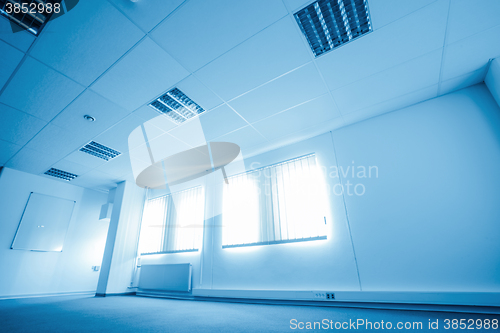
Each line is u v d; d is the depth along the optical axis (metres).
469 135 2.87
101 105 3.12
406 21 2.16
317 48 2.51
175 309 3.03
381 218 3.10
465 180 2.75
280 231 3.73
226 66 2.60
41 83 2.75
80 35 2.20
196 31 2.20
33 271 4.84
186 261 4.64
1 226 4.61
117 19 2.07
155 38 2.25
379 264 2.95
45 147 4.12
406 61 2.61
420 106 3.28
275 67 2.65
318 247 3.40
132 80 2.74
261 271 3.72
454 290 2.50
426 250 2.74
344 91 3.06
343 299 2.96
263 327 1.96
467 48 2.45
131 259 5.35
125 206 5.53
